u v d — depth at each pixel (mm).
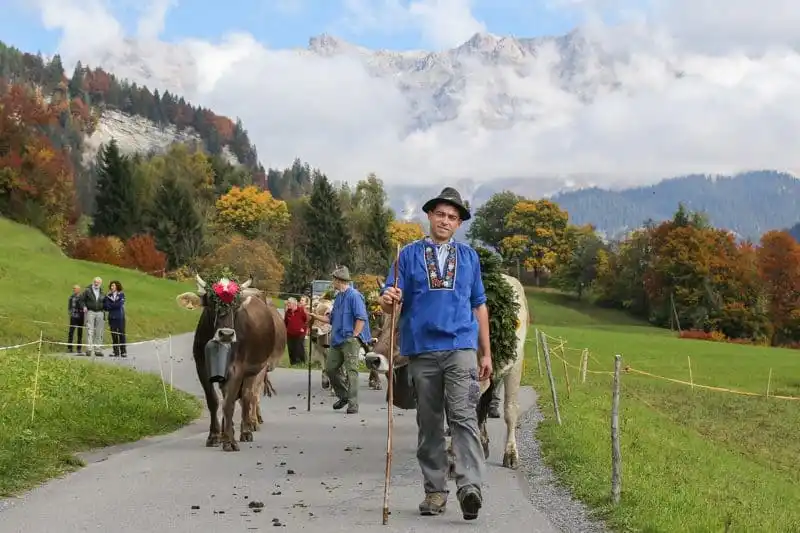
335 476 10797
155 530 7980
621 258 136125
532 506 9164
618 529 8133
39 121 103938
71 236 108875
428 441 8719
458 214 8797
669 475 12242
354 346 17719
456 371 8445
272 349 14000
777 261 109562
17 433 12000
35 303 40562
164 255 113562
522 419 16812
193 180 159875
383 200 144125
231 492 9703
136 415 15180
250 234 137250
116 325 30625
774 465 18078
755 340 106500
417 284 8609
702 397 30062
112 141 124438
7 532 7855
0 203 99000
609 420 18125
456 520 8508
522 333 11844
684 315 111938
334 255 128125
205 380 13281
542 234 166875
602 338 60219
